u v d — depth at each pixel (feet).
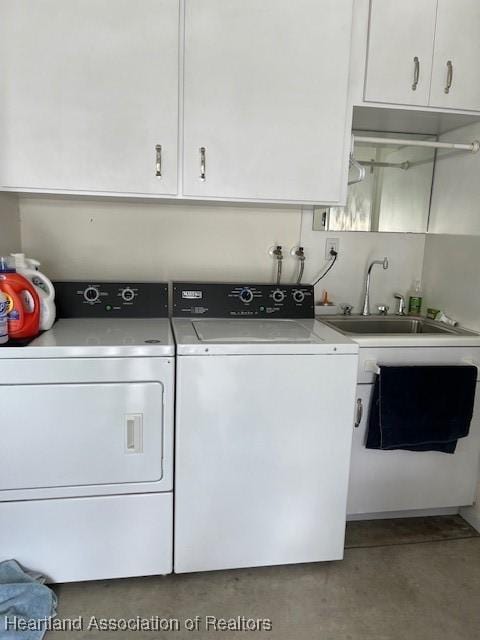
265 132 5.82
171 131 5.60
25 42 5.17
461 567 6.04
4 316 4.82
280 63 5.71
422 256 8.09
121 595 5.39
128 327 5.81
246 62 5.63
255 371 5.17
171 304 6.55
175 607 5.25
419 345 6.28
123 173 5.59
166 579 5.67
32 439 4.86
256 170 5.88
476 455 6.77
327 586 5.65
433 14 6.01
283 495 5.52
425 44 6.06
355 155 7.55
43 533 5.08
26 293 5.15
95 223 6.98
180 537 5.39
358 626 5.08
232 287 6.59
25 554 5.11
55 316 5.98
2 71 5.18
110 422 4.98
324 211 7.54
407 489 6.66
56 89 5.31
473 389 6.34
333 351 5.30
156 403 5.04
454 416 6.27
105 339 5.16
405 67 6.07
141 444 5.08
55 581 5.25
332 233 7.70
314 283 7.80
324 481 5.59
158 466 5.18
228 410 5.19
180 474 5.23
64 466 4.98
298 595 5.49
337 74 5.86
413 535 6.66
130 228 7.09
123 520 5.22
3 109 5.25
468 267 6.95
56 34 5.21
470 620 5.21
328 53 5.80
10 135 5.31
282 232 7.52
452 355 6.42
